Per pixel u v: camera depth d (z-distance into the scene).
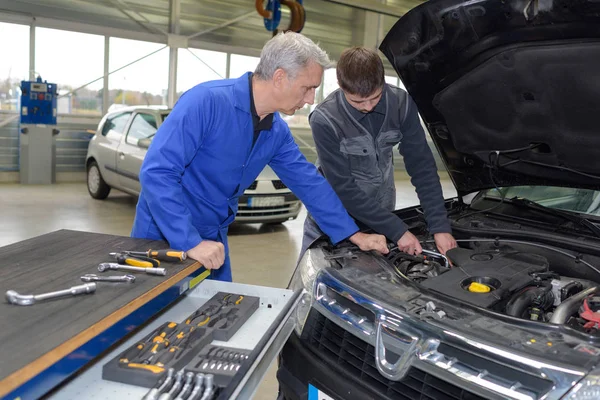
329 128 2.12
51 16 7.62
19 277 1.26
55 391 1.10
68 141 8.26
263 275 4.25
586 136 1.79
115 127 6.50
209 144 1.74
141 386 1.13
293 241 5.38
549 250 1.96
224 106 1.69
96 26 7.95
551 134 1.87
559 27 1.52
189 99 1.67
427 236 2.18
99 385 1.12
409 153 2.27
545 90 1.73
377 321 1.46
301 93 1.62
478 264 1.76
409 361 1.36
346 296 1.58
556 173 2.05
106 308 1.11
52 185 7.87
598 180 1.96
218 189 1.88
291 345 1.69
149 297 1.22
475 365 1.28
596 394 1.12
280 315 1.38
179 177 1.62
